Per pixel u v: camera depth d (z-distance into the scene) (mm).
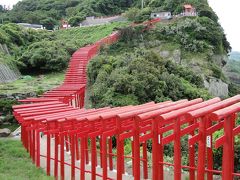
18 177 13609
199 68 45312
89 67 33438
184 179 13703
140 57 29828
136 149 10711
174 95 26391
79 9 87625
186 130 10219
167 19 57188
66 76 38938
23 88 35625
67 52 50094
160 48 48844
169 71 31062
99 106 24969
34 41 59125
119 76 25766
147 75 25766
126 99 24438
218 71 46406
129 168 15320
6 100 32125
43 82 40062
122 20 69875
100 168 15648
